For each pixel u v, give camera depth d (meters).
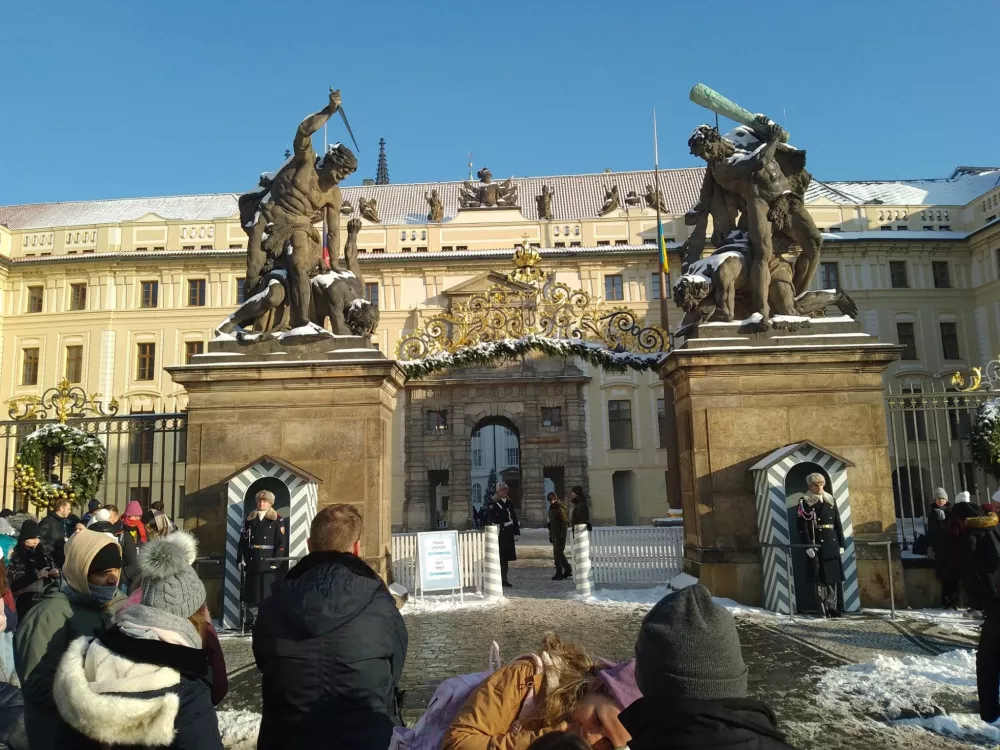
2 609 4.78
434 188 55.66
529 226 43.31
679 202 51.97
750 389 11.70
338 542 3.51
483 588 13.01
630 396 46.62
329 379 11.74
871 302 45.75
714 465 11.57
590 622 10.37
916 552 11.70
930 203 50.06
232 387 11.85
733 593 11.26
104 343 46.31
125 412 45.62
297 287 12.10
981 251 45.34
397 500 45.69
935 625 9.81
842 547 10.74
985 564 8.31
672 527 13.41
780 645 8.72
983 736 5.66
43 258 46.81
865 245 45.78
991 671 5.80
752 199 12.23
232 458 11.70
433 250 43.91
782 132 12.30
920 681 7.02
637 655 2.18
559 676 2.76
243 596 10.32
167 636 3.11
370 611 3.26
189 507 11.63
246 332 12.35
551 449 46.09
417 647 9.04
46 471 12.52
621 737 2.51
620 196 53.00
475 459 81.88
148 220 47.38
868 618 10.30
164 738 2.95
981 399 13.29
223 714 6.62
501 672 2.84
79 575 3.89
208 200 53.91
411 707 6.62
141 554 3.37
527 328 13.62
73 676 2.99
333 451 11.62
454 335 13.67
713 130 12.45
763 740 1.99
